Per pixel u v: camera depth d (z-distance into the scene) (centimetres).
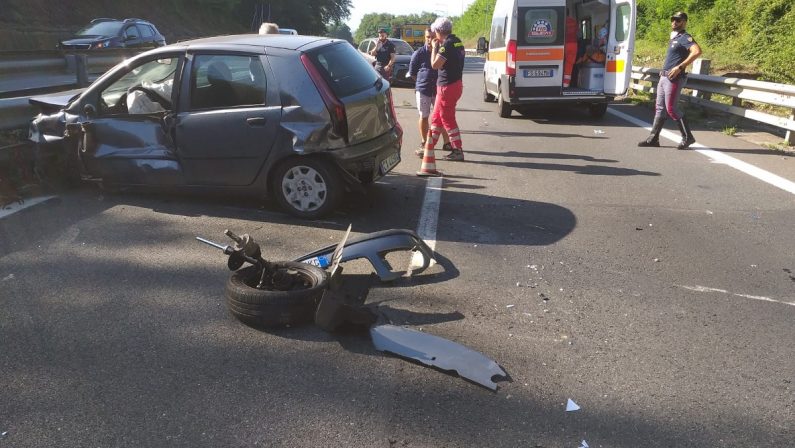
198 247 496
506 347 346
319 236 525
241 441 266
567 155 879
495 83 1365
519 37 1158
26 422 280
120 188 614
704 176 743
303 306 362
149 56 580
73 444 265
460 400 296
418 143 987
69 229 535
